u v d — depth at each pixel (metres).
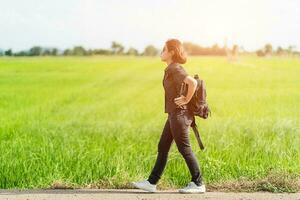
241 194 8.21
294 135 13.59
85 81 28.28
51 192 8.41
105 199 7.91
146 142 13.80
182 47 8.20
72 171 9.69
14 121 18.33
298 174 9.05
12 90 25.08
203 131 14.55
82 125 17.61
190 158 8.21
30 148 11.77
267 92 22.81
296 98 21.47
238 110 19.70
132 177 9.28
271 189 8.47
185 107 8.15
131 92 26.02
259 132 14.01
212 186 8.75
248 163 10.28
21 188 9.05
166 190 8.77
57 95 24.45
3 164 9.89
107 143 13.69
